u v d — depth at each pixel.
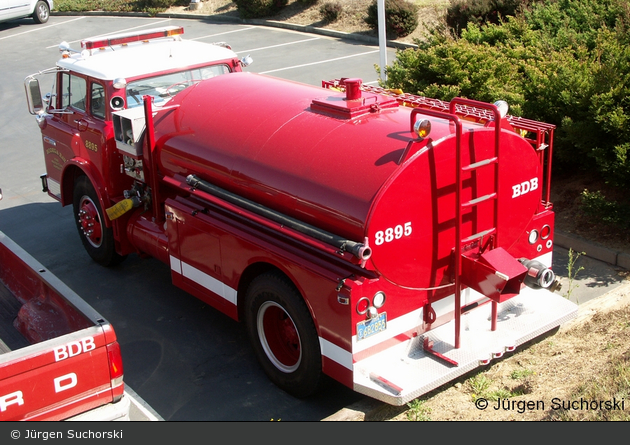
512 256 4.95
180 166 6.00
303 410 5.19
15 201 10.30
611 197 7.68
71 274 7.78
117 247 7.34
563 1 11.42
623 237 7.17
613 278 6.68
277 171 5.03
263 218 5.12
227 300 5.72
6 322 5.42
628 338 5.59
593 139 7.32
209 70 7.41
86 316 4.06
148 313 6.85
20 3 24.98
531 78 8.24
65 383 3.87
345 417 4.89
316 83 15.27
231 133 5.57
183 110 6.19
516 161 4.98
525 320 5.32
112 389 4.06
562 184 8.32
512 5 13.74
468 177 4.70
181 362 5.96
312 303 4.74
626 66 7.46
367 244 4.30
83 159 7.32
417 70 9.05
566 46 9.35
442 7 19.75
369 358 4.63
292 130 5.20
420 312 4.84
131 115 6.40
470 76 8.57
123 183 7.09
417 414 4.86
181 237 6.04
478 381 5.20
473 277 4.77
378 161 4.49
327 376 5.04
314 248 4.85
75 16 27.48
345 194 4.50
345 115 5.08
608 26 10.16
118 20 26.22
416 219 4.52
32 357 3.72
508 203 5.05
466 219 4.80
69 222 9.41
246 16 23.77
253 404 5.30
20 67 19.39
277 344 5.47
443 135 4.50
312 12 22.80
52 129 7.90
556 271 6.91
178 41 7.93
